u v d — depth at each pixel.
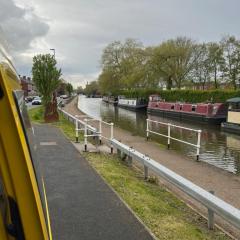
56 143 15.92
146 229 6.23
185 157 16.19
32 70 28.53
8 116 1.94
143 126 37.31
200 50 62.03
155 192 9.25
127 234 6.01
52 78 28.19
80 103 93.88
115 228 6.25
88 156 13.04
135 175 11.24
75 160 12.16
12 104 1.95
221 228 6.96
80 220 6.59
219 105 39.62
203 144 24.17
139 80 70.38
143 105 63.81
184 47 62.69
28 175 2.02
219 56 56.16
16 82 2.74
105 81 88.38
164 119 48.66
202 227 6.87
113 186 9.02
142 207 7.48
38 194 2.17
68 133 19.95
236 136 30.02
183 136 28.69
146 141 21.47
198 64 61.66
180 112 46.62
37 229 2.08
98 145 16.19
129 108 68.50
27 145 2.19
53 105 28.02
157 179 10.72
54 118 27.75
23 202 2.05
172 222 6.75
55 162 11.72
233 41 54.59
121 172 10.93
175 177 8.23
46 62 28.56
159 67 64.38
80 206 7.36
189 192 7.38
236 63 53.47
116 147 13.89
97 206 7.37
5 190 2.03
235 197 10.08
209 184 11.45
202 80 61.66
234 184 11.45
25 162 2.01
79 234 5.97
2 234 2.06
